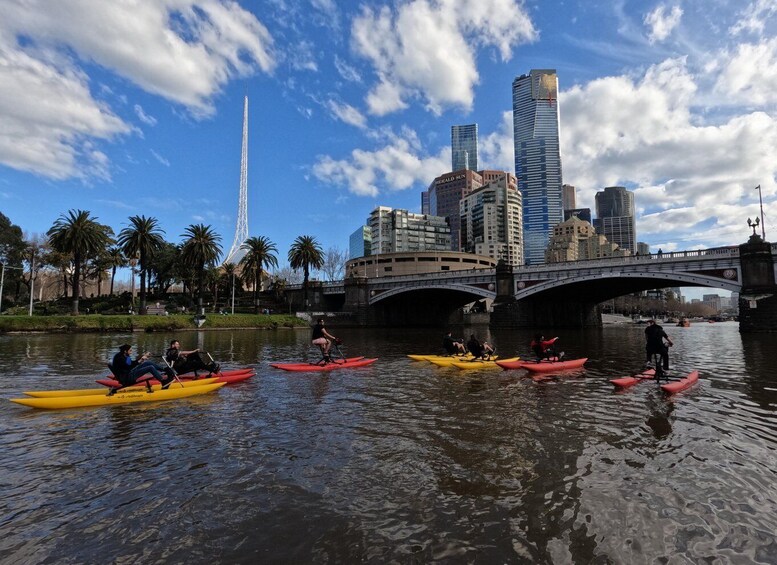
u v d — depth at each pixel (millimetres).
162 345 30531
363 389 12602
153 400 11070
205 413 9734
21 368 17438
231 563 4039
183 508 5121
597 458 6664
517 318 57906
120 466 6465
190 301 85812
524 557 4105
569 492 5480
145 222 60438
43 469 6359
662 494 5426
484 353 18359
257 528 4652
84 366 18078
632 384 12961
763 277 38844
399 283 72688
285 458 6750
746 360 19188
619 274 48281
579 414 9406
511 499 5301
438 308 91438
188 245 61500
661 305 137125
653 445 7281
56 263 68750
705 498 5320
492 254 168250
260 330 59875
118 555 4172
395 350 26906
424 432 8102
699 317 158875
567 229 171375
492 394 11727
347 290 79375
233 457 6812
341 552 4191
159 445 7430
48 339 36625
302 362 20203
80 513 5020
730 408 9922
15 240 70375
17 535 4523
